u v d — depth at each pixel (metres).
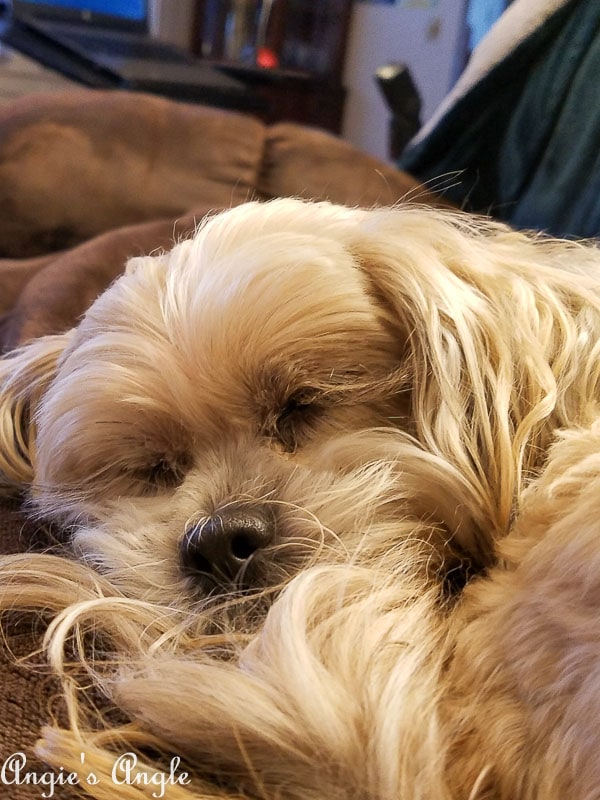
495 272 0.20
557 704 0.12
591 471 0.15
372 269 0.20
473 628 0.14
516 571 0.15
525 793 0.12
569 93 0.34
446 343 0.19
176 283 0.20
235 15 1.01
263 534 0.17
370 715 0.13
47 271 0.31
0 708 0.15
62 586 0.18
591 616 0.12
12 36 0.68
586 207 0.32
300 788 0.13
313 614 0.15
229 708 0.13
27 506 0.23
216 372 0.19
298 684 0.13
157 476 0.21
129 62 0.70
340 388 0.19
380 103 0.98
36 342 0.25
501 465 0.18
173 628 0.16
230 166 0.40
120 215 0.40
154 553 0.19
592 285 0.21
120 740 0.14
